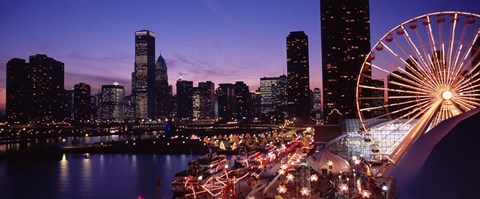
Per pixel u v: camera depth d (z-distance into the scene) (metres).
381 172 98.56
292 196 101.88
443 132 64.31
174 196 137.88
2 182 188.75
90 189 166.25
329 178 120.75
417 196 54.56
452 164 53.44
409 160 68.38
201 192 130.00
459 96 95.12
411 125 141.50
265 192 108.62
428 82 97.31
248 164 184.75
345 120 176.12
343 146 154.38
